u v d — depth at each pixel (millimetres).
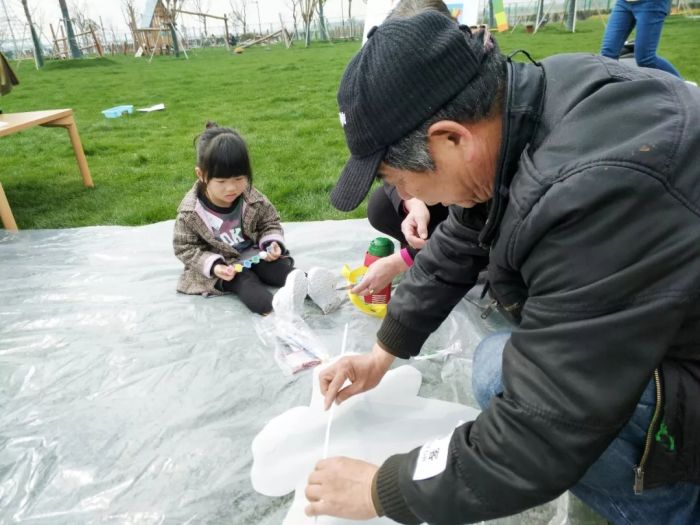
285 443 1292
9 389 1514
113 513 1165
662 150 652
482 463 766
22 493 1212
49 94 9125
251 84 8938
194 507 1174
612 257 662
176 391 1492
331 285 1818
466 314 1787
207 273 1914
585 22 19438
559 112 760
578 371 693
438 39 756
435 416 1349
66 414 1421
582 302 683
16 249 2393
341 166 3926
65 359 1625
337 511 905
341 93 833
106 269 2188
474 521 812
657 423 822
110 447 1317
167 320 1814
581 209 666
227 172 1883
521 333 764
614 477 927
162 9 19938
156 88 9250
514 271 886
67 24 19094
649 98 713
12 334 1755
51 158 4613
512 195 759
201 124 5848
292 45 20844
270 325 1777
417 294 1230
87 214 3178
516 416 739
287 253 2098
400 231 2117
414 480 816
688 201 646
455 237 1178
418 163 798
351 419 1337
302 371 1561
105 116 6570
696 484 876
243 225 2072
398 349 1268
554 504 1137
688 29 11906
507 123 767
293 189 3389
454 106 763
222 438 1341
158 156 4527
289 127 5363
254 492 1201
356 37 24594
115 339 1720
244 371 1565
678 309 658
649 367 679
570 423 702
